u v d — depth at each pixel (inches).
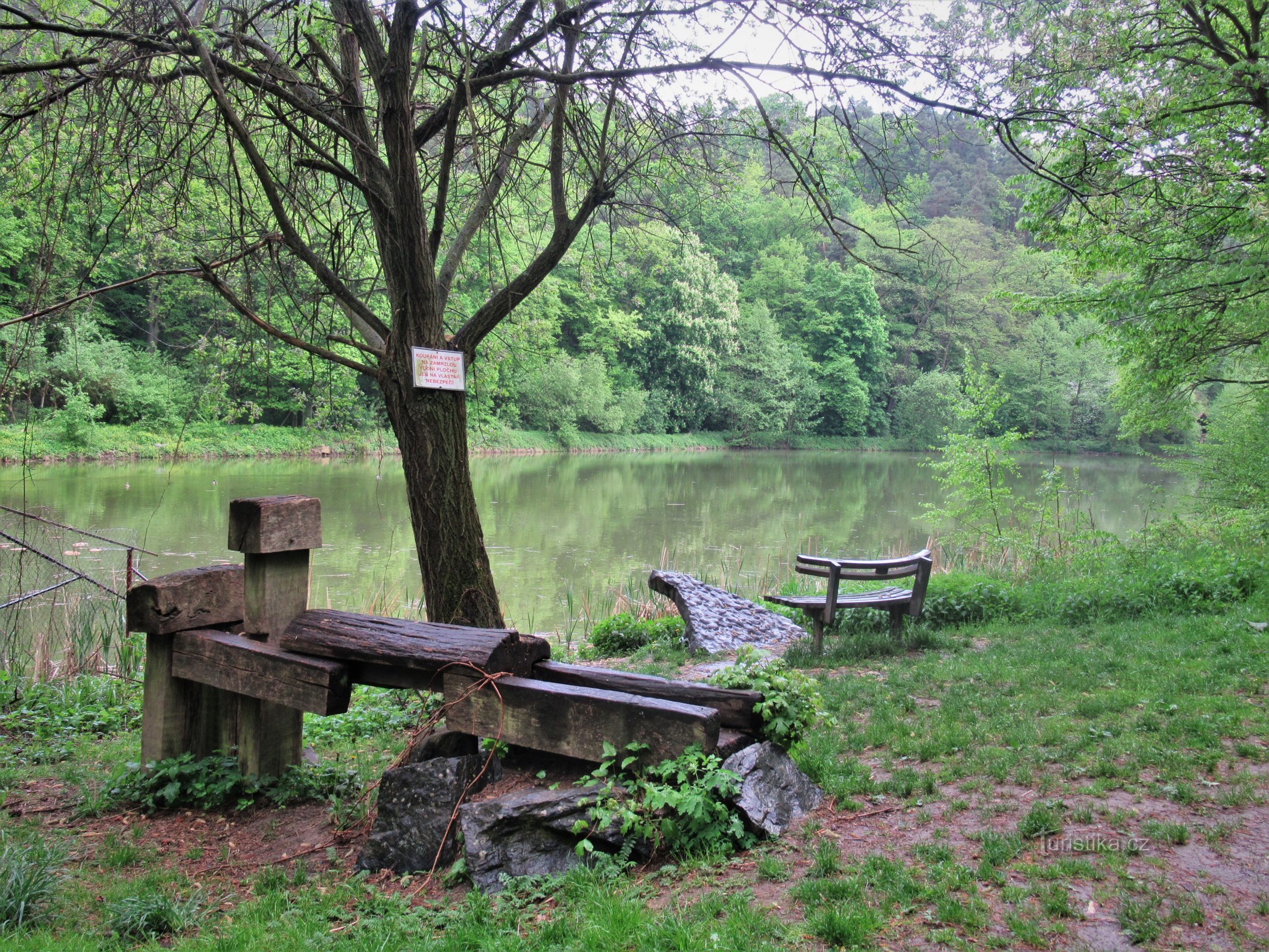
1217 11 435.5
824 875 122.1
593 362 1798.7
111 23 207.9
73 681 296.0
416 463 233.5
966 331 2049.7
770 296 2271.2
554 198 249.8
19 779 199.2
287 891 137.0
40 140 227.8
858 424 2336.4
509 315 356.5
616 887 122.7
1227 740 166.4
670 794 128.6
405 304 229.6
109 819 172.9
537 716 143.7
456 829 138.5
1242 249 404.5
